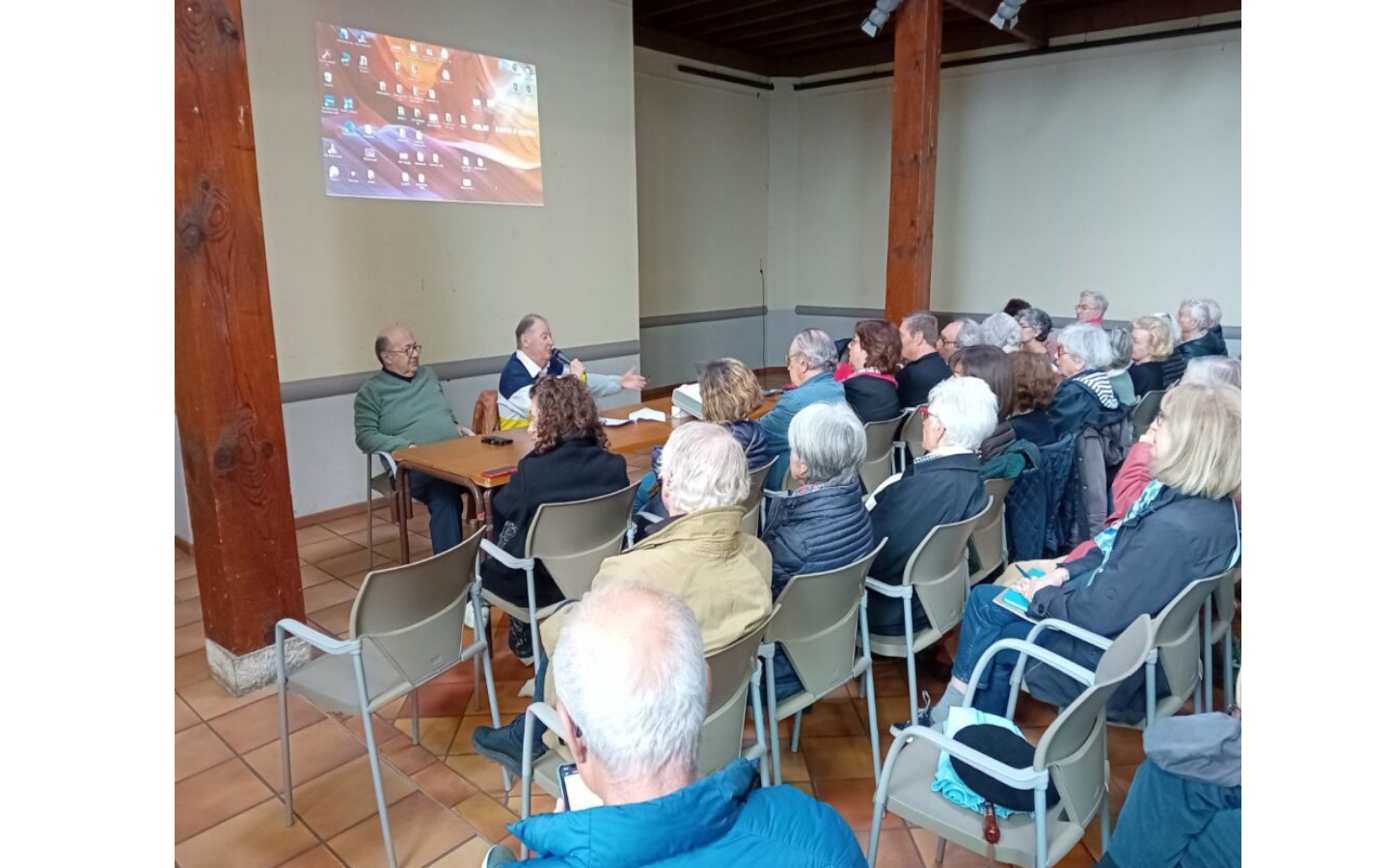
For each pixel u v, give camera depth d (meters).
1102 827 1.59
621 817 0.88
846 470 2.03
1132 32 6.33
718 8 6.37
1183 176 6.30
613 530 2.52
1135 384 3.96
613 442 3.32
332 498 4.38
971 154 7.23
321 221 4.13
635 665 0.96
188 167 2.30
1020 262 7.14
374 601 1.85
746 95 7.92
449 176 4.61
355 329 4.33
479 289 4.85
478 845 2.01
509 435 3.50
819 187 8.15
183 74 2.26
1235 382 2.62
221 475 2.51
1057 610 1.90
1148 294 6.58
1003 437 2.79
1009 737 1.57
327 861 1.97
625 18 5.45
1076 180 6.77
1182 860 1.10
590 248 5.44
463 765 2.32
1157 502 1.85
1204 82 6.11
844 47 7.69
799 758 2.32
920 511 2.21
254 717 2.54
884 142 7.67
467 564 2.07
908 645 2.17
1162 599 1.77
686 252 7.68
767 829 0.93
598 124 5.38
